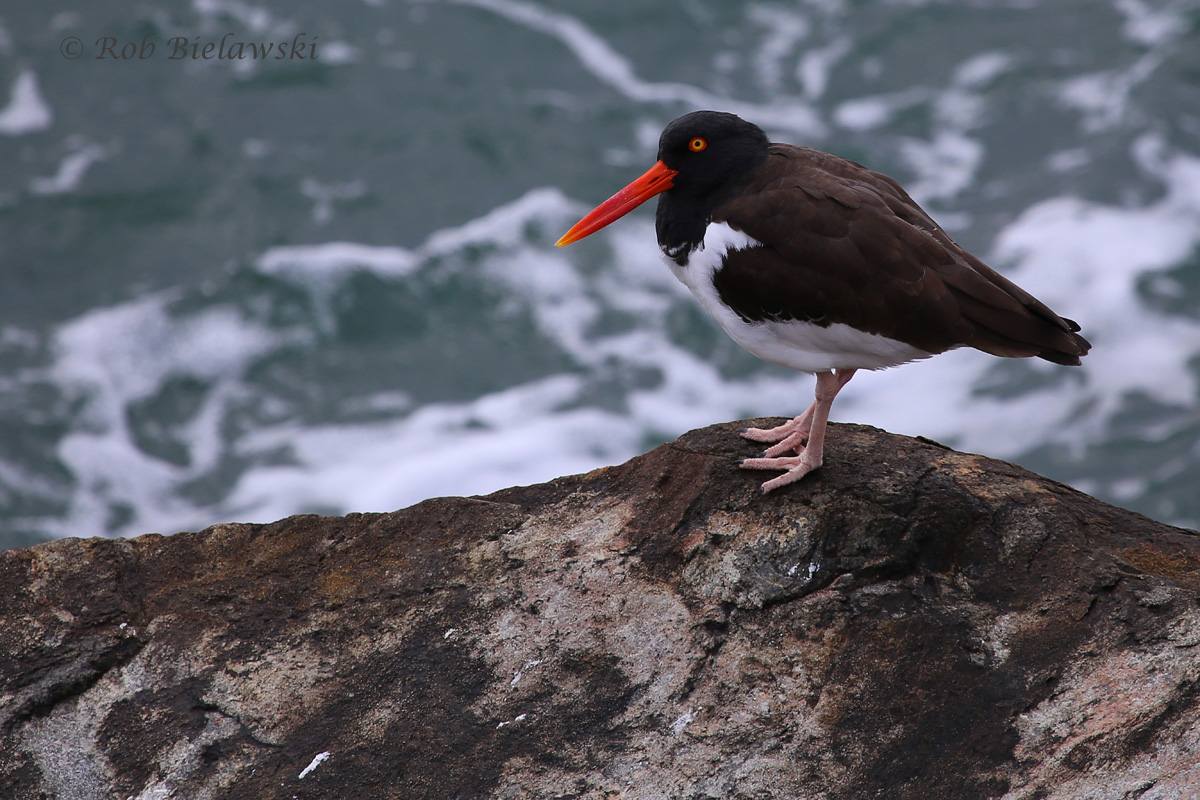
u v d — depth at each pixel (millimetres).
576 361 19781
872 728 5594
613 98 26766
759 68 27828
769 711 5738
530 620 6340
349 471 17891
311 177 23984
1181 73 24734
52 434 18156
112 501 17312
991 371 18578
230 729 6020
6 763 5945
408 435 18484
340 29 28547
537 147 24984
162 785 5809
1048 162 23453
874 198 6102
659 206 6867
